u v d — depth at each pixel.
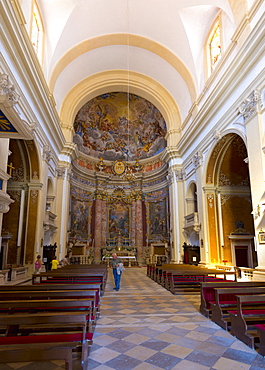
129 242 23.53
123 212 24.31
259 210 8.39
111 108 23.64
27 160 11.95
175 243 16.98
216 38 13.28
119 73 18.61
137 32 15.38
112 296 7.84
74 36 14.35
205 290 5.70
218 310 4.82
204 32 13.96
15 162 11.98
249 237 13.17
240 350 3.68
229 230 13.20
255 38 8.51
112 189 24.55
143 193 23.97
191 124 14.71
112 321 5.10
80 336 3.31
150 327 4.70
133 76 18.75
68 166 17.28
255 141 8.72
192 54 14.49
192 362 3.32
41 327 3.89
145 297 7.68
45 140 13.10
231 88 10.48
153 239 22.39
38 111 11.59
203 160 13.77
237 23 10.26
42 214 12.50
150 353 3.59
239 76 9.83
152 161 23.73
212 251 12.86
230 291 4.86
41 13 12.23
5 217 11.88
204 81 14.39
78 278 8.10
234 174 13.62
